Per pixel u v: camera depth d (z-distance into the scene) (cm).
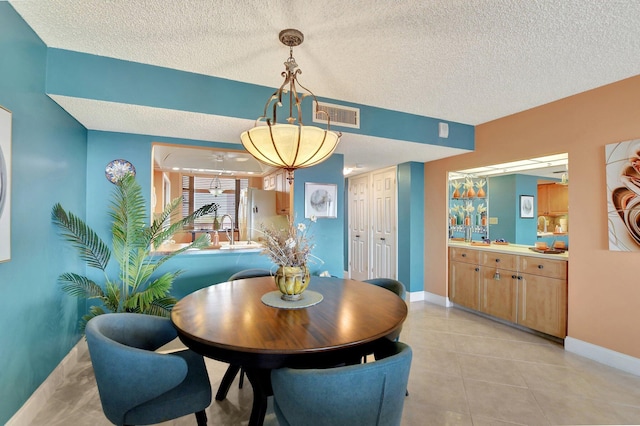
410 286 433
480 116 327
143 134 286
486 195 462
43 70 190
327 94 269
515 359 257
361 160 422
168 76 222
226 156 494
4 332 155
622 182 237
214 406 195
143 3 155
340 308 166
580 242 265
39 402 186
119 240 254
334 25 174
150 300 223
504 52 201
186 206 707
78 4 155
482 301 361
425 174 439
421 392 209
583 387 215
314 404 105
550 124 287
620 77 236
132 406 125
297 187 346
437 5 158
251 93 247
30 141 177
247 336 128
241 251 318
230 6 158
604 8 158
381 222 500
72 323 240
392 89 259
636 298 231
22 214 169
